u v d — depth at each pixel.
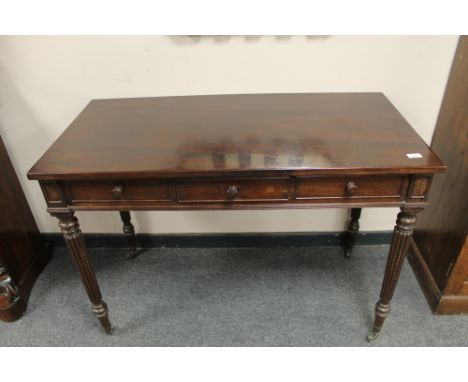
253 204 1.13
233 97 1.49
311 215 1.81
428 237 1.64
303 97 1.47
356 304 1.59
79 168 1.06
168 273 1.78
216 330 1.50
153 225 1.87
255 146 1.13
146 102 1.48
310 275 1.74
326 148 1.11
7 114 1.59
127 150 1.14
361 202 1.11
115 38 1.44
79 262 1.25
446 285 1.46
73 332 1.51
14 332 1.52
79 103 1.57
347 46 1.44
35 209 1.85
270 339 1.46
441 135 1.53
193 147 1.14
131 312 1.59
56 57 1.47
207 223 1.86
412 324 1.49
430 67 1.47
